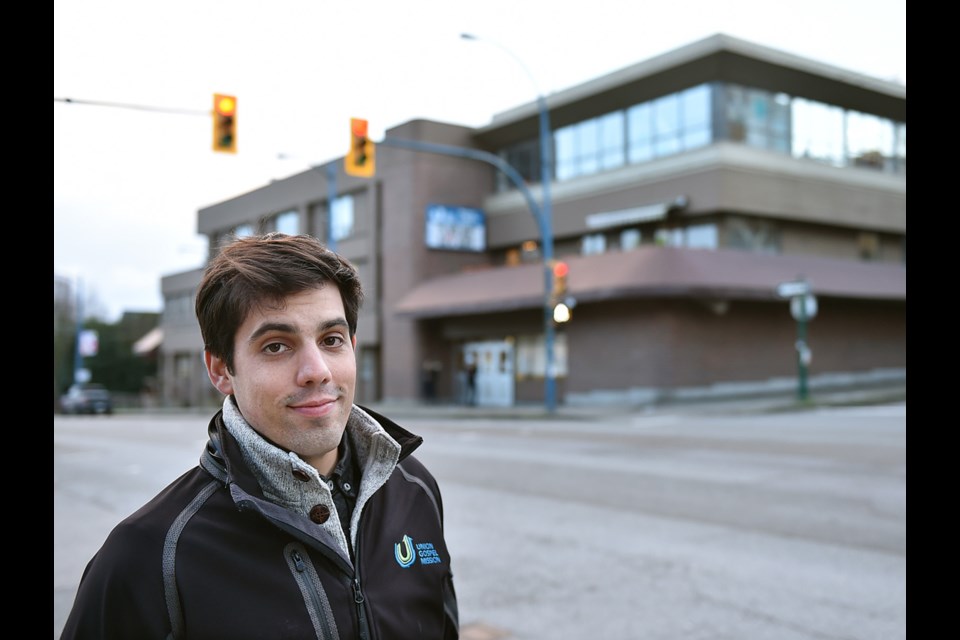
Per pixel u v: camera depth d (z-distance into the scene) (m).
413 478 1.74
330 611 1.40
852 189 28.09
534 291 25.45
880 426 15.99
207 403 43.03
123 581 1.32
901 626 4.57
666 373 23.47
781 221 26.94
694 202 25.00
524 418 22.83
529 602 5.12
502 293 26.56
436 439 15.70
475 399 28.58
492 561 6.12
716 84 24.91
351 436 1.64
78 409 41.69
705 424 17.75
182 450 15.85
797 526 7.08
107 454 15.26
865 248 29.72
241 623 1.33
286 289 1.43
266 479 1.43
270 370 1.43
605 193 27.44
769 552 6.24
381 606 1.48
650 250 23.77
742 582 5.47
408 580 1.55
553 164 30.05
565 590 5.37
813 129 27.11
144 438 19.33
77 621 1.32
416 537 1.62
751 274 24.11
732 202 24.59
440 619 1.60
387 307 31.73
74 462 13.86
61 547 6.94
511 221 30.98
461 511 8.05
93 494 10.03
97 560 1.36
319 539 1.41
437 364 30.36
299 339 1.45
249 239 1.54
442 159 31.14
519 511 8.02
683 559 6.11
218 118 13.62
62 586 5.74
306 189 34.41
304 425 1.44
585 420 21.30
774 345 25.88
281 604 1.37
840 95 25.92
